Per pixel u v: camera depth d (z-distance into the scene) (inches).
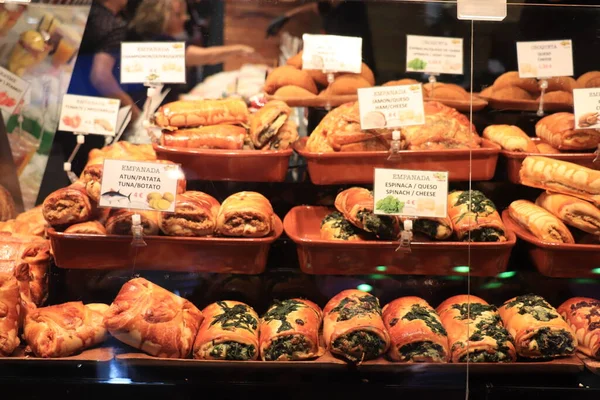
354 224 65.6
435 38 72.4
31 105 70.8
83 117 71.4
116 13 69.9
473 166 67.4
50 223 64.4
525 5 70.4
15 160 71.1
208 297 66.8
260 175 67.9
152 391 59.2
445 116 69.4
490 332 62.4
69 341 59.4
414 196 64.4
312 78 72.7
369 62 73.2
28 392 58.6
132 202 62.6
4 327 59.1
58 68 70.6
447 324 64.1
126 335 59.9
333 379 60.2
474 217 65.1
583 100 68.3
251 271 65.3
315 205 73.2
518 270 67.6
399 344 60.6
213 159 66.7
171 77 71.4
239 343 60.4
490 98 73.1
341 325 60.6
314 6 71.7
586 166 69.2
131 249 64.0
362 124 67.3
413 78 73.4
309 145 70.9
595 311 64.8
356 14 72.0
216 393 59.7
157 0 69.9
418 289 67.9
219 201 68.0
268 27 72.1
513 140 69.9
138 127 71.8
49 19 69.4
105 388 58.8
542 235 65.5
